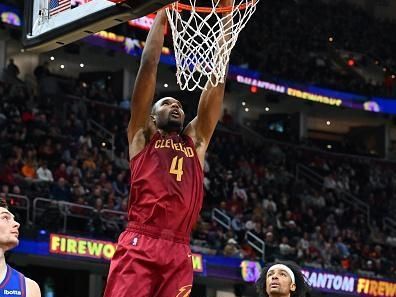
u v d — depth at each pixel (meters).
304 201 29.41
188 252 6.12
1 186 20.31
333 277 23.50
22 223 19.48
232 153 30.36
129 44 28.81
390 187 33.81
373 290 24.20
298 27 36.94
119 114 28.53
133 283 5.95
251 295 23.17
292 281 7.66
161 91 32.56
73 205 20.22
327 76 35.47
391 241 29.25
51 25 7.09
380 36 39.38
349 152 35.78
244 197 26.77
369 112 36.75
